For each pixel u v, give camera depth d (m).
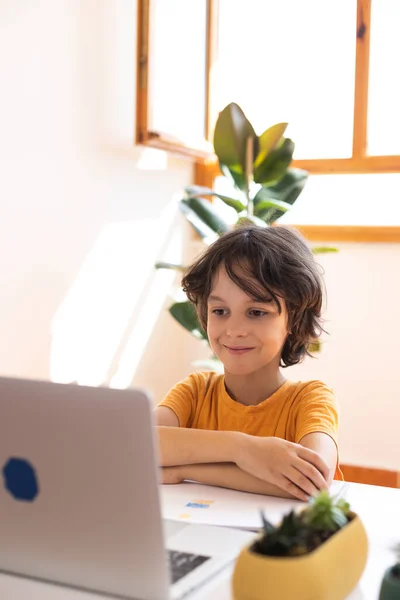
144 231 3.04
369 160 3.04
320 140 3.16
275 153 2.57
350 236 3.08
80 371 2.68
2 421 0.76
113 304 2.86
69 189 2.56
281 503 1.12
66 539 0.78
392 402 3.04
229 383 1.45
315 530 0.76
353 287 3.10
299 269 1.36
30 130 2.36
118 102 2.81
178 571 0.83
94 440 0.72
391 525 1.04
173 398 1.49
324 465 1.16
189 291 1.44
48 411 0.73
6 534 0.82
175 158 3.23
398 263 3.02
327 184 3.16
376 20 3.01
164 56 2.96
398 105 3.03
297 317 1.38
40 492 0.77
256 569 0.70
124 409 0.70
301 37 3.13
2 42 2.21
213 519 1.03
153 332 3.16
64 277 2.56
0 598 0.77
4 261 2.28
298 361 1.49
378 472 3.04
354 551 0.77
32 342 2.43
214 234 2.59
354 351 3.11
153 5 2.78
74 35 2.54
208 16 3.21
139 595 0.76
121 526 0.74
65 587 0.80
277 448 1.17
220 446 1.22
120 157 2.84
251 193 2.70
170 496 1.16
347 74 3.07
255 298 1.29
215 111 3.28
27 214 2.37
